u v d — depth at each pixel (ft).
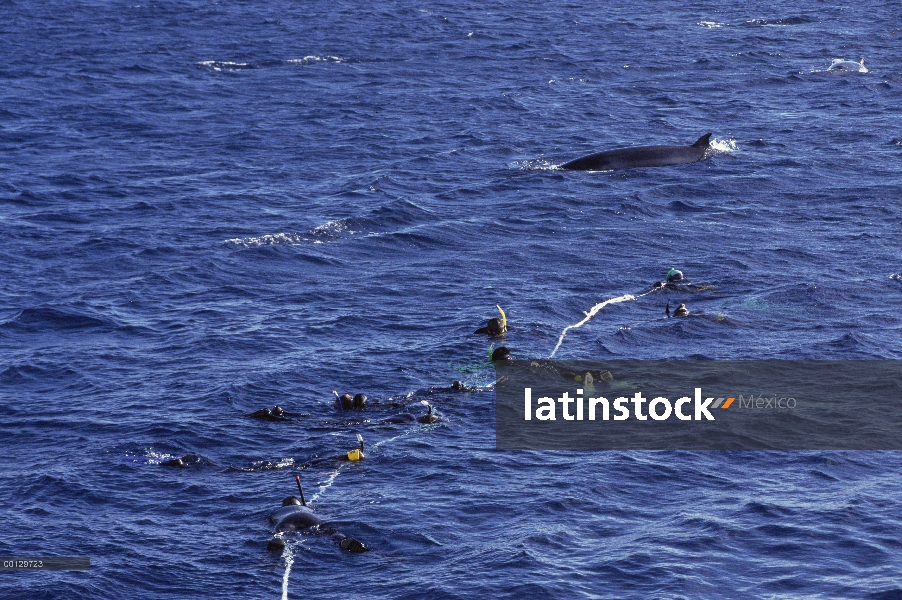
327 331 327.67
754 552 202.49
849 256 392.68
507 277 379.76
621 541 207.10
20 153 573.33
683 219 448.24
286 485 232.73
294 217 455.63
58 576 196.75
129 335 327.06
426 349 311.27
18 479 236.02
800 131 596.70
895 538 205.77
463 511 220.23
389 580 195.21
